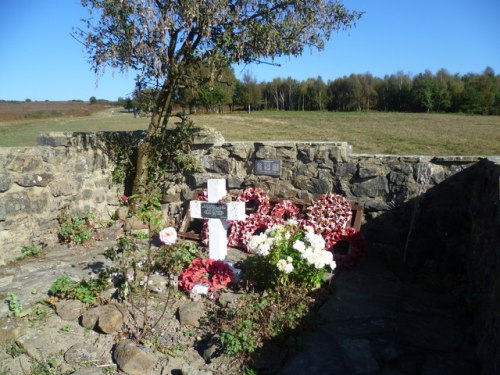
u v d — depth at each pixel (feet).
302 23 20.10
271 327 11.83
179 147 22.63
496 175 12.68
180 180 23.22
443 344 11.72
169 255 15.78
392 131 64.95
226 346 11.10
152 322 12.68
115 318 12.29
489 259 12.16
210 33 19.80
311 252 13.52
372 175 19.19
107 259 17.71
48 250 19.26
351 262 17.17
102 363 11.11
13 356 11.37
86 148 21.79
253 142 21.56
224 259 17.34
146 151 22.45
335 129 68.95
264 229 20.26
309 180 20.53
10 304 13.24
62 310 13.00
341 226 18.40
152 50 18.93
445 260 17.71
